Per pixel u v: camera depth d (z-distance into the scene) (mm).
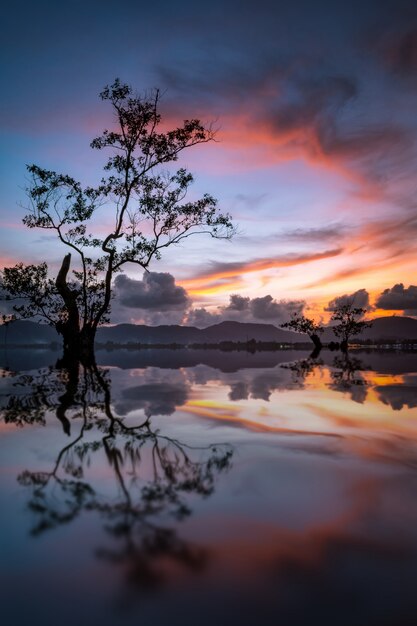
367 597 1338
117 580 1408
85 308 22891
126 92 19797
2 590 1352
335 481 2436
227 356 28375
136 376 10430
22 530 1759
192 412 4906
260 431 3846
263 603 1302
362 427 4035
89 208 20703
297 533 1758
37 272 22656
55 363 17297
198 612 1258
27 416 4625
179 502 2080
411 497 2182
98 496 2162
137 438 3529
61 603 1290
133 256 21062
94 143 20250
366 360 19281
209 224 21219
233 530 1777
